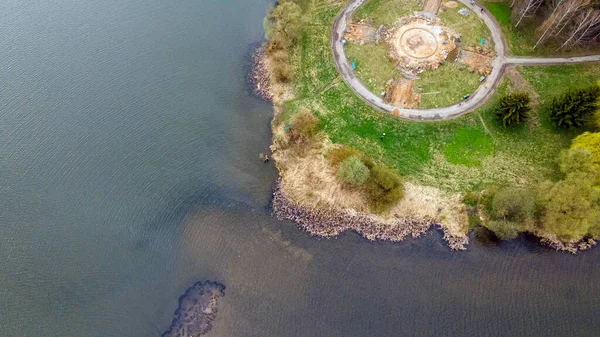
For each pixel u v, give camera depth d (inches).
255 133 3319.4
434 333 2564.0
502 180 2955.2
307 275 2773.1
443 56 3435.0
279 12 3609.7
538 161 3006.9
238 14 3996.1
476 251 2780.5
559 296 2625.5
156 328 2696.9
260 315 2684.5
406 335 2568.9
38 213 3065.9
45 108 3553.2
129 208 3058.6
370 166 2992.1
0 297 2770.7
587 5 3102.9
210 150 3262.8
